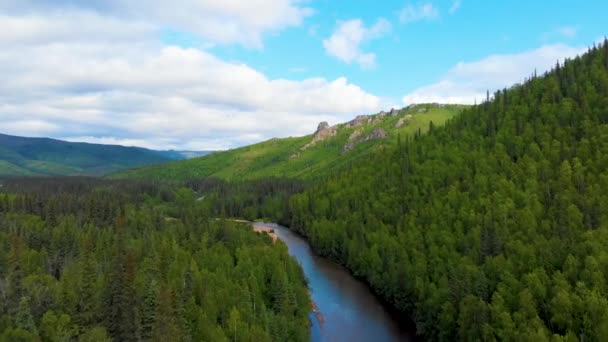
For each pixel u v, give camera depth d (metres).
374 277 143.12
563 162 143.38
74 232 166.50
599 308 83.06
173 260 131.75
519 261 109.38
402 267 129.38
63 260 142.00
